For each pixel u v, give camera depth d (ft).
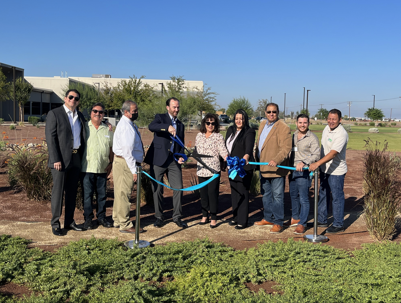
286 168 16.34
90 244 14.07
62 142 15.30
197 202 22.94
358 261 12.89
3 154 31.50
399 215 19.40
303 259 13.08
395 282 11.02
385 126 236.43
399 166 25.96
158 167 17.21
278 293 11.01
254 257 13.00
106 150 16.76
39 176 21.34
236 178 17.34
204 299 10.20
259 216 20.21
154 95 129.39
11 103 149.48
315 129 134.21
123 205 16.03
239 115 17.26
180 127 18.15
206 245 14.23
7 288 10.75
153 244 14.92
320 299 10.09
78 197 19.86
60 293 10.23
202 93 117.29
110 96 143.02
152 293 10.39
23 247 13.62
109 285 10.97
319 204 18.29
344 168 16.80
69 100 15.51
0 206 19.97
